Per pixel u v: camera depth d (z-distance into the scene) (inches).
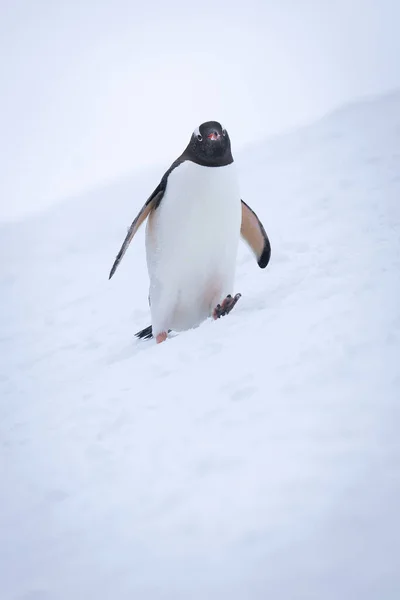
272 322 617.0
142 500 414.3
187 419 486.3
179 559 348.2
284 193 1278.3
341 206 1071.6
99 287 1237.1
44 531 425.1
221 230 736.3
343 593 289.0
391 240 815.1
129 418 527.5
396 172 1177.4
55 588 363.3
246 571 321.4
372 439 388.5
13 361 952.3
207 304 783.7
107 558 373.1
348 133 1533.0
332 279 706.2
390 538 310.5
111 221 1646.2
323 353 511.2
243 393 491.2
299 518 344.5
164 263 756.6
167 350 643.5
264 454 408.8
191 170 722.8
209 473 411.8
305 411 439.2
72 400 629.0
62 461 508.1
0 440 605.6
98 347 896.9
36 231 1742.1
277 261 909.8
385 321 541.0
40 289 1327.5
